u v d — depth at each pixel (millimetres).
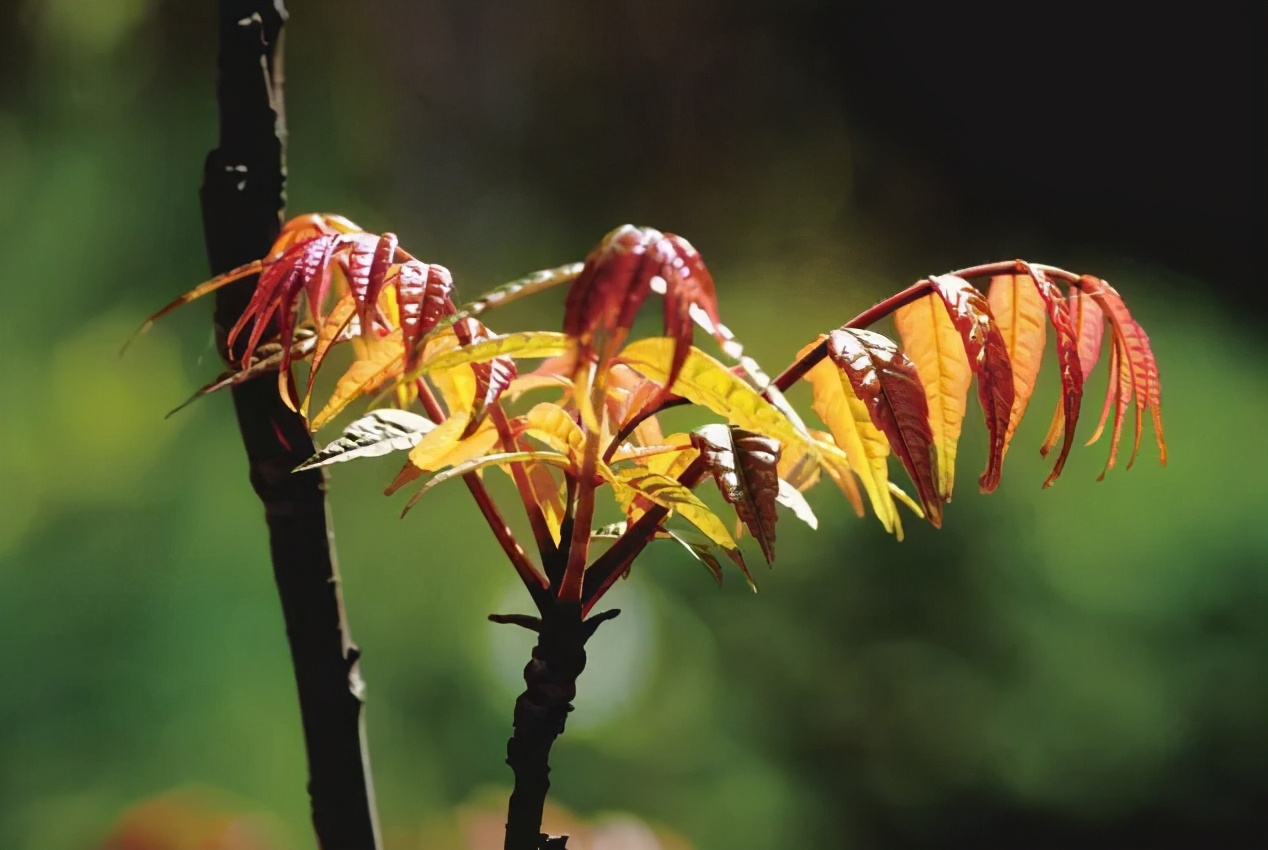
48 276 4320
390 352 1228
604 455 1206
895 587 3316
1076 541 3244
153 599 3383
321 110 5305
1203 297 5121
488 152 5805
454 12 5773
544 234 5695
